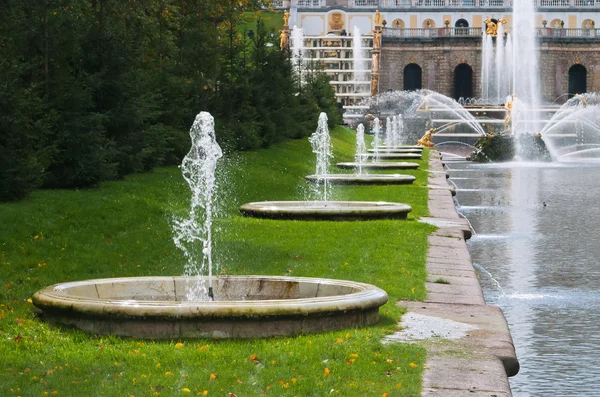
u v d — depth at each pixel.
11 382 13.91
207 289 19.59
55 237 25.81
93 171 33.72
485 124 127.44
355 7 167.62
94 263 23.86
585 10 168.88
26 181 29.44
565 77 162.75
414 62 163.50
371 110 141.00
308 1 168.00
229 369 14.48
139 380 13.91
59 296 17.05
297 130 70.94
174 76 49.56
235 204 37.16
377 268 23.61
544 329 21.12
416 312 18.88
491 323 17.94
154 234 28.30
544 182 62.81
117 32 38.28
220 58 58.41
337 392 13.49
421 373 14.52
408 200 42.25
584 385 16.94
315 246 26.78
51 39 34.88
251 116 58.75
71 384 13.80
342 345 15.66
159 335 16.20
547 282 26.61
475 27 165.38
